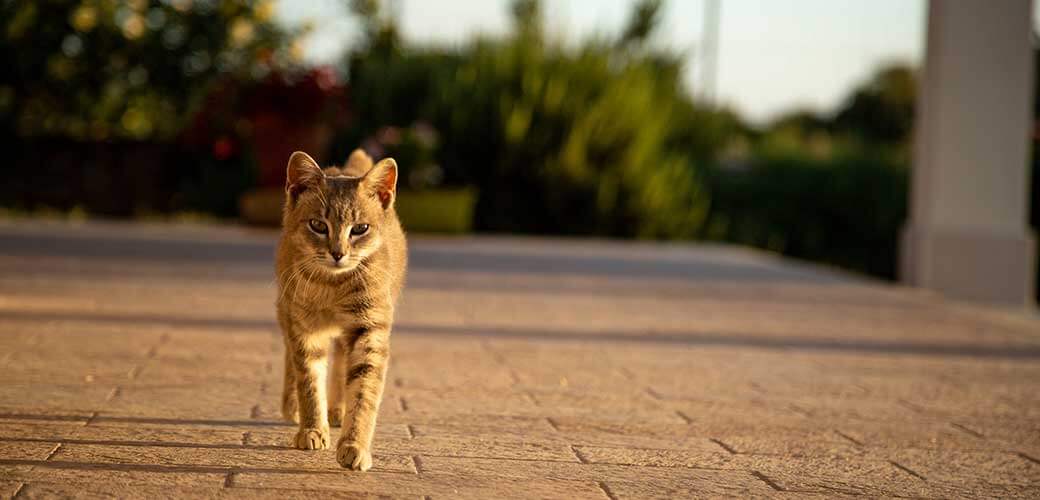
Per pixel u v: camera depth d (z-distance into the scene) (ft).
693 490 14.46
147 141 63.52
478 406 19.08
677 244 63.72
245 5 62.49
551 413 18.80
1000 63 40.91
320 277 15.58
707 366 24.22
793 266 49.67
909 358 26.53
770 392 21.61
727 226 67.87
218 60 62.44
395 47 71.20
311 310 15.70
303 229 15.67
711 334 28.94
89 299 30.07
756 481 15.08
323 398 16.03
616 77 67.41
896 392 22.21
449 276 39.99
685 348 26.53
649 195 64.54
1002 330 31.86
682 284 40.70
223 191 64.23
